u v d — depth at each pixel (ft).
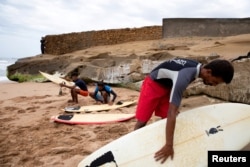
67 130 16.15
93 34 81.51
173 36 60.95
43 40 91.81
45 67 52.42
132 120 17.93
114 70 35.42
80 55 55.57
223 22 56.54
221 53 30.17
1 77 76.69
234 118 9.98
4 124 18.02
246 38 42.45
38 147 13.56
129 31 79.46
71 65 44.16
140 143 9.44
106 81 35.68
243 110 10.31
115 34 80.07
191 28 59.26
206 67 8.25
